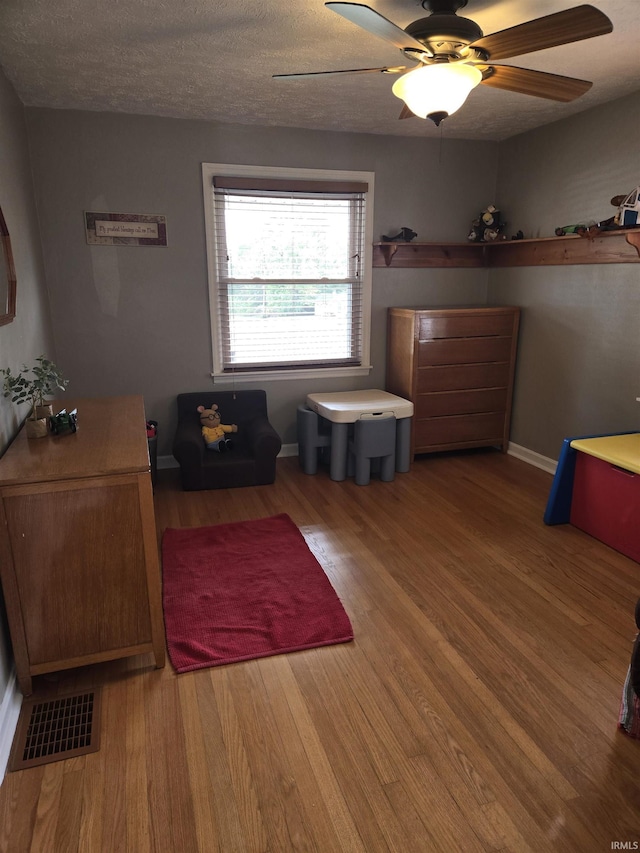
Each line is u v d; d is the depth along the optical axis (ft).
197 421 12.65
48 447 6.42
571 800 4.89
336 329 13.87
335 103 10.55
